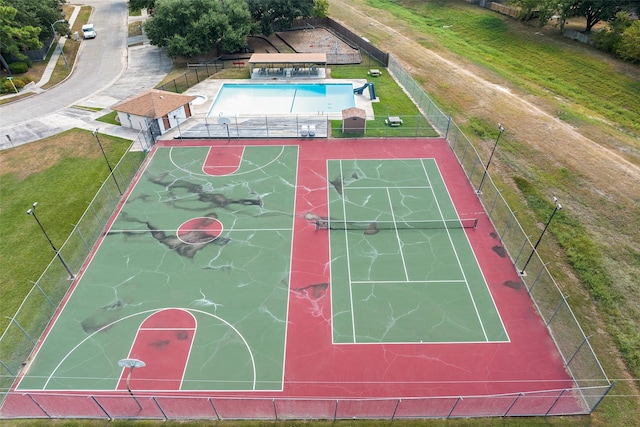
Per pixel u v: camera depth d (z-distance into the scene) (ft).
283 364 75.41
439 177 122.62
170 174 124.06
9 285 90.68
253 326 81.92
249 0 216.95
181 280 91.50
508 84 181.16
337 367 74.95
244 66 201.98
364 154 132.98
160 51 224.12
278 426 66.54
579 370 73.20
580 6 217.77
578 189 116.98
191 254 97.66
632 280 91.09
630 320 82.94
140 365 59.72
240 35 200.54
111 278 92.07
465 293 88.48
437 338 79.71
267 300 87.04
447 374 73.87
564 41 225.35
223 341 79.30
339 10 274.16
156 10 198.49
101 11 278.87
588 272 92.58
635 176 120.88
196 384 72.54
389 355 76.84
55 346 78.89
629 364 75.36
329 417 67.46
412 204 112.27
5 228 106.11
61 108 166.20
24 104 170.09
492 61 214.69
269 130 145.48
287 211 109.91
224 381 72.90
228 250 98.58
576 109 167.12
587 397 69.46
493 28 248.32
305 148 135.85
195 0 198.08
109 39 239.09
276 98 173.88
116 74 199.52
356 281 90.94
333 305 85.87
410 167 126.82
